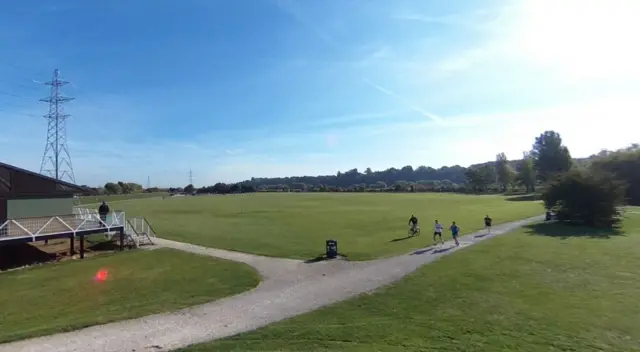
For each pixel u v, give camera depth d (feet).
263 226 131.34
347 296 51.57
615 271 62.18
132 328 41.27
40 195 91.20
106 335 39.34
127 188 436.76
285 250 86.02
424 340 36.24
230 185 504.84
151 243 97.50
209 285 58.65
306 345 35.70
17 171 87.97
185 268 70.44
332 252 77.97
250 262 74.33
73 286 59.26
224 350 35.09
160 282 60.90
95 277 64.64
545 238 96.73
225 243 96.94
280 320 42.91
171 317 44.68
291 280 60.70
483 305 46.39
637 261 69.36
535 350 33.76
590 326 39.32
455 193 415.64
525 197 298.35
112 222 91.15
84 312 47.11
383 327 39.86
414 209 196.34
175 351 35.14
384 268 67.10
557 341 35.68
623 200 129.80
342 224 134.51
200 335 38.99
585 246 84.99
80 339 38.34
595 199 124.57
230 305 48.93
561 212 132.98
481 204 227.81
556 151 292.81
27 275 66.49
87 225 87.15
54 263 75.92
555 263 68.13
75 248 89.76
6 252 80.53
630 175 228.43
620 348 34.14
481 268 65.05
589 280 56.95
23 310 48.37
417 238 100.58
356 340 36.63
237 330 40.16
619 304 46.19
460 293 51.39
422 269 65.26
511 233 106.73
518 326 39.52
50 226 82.43
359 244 92.02
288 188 550.36
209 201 290.56
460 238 99.71
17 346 36.76
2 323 43.83
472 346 34.65
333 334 38.22
